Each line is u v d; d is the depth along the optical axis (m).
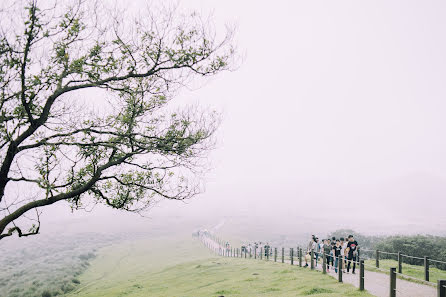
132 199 11.78
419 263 31.31
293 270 25.91
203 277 29.47
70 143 9.78
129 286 30.58
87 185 9.80
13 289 36.66
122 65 10.85
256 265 33.06
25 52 8.95
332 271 24.22
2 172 8.92
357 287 16.88
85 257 60.97
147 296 23.67
